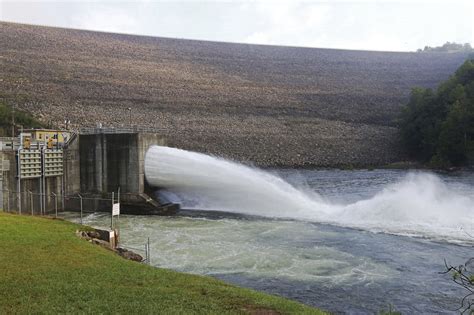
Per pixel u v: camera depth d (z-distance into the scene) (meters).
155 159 43.00
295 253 25.28
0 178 35.62
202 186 44.00
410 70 177.25
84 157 43.88
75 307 12.35
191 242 28.20
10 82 114.75
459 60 183.12
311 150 105.25
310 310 13.65
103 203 42.81
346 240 28.44
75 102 112.94
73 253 18.22
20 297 12.90
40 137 44.47
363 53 199.62
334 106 140.75
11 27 154.75
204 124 115.75
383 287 19.66
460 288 19.48
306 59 187.25
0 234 20.45
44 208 40.06
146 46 176.12
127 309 12.37
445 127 88.56
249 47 195.38
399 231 30.75
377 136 117.38
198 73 159.62
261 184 42.78
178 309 12.52
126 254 21.44
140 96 128.50
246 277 20.88
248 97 142.50
